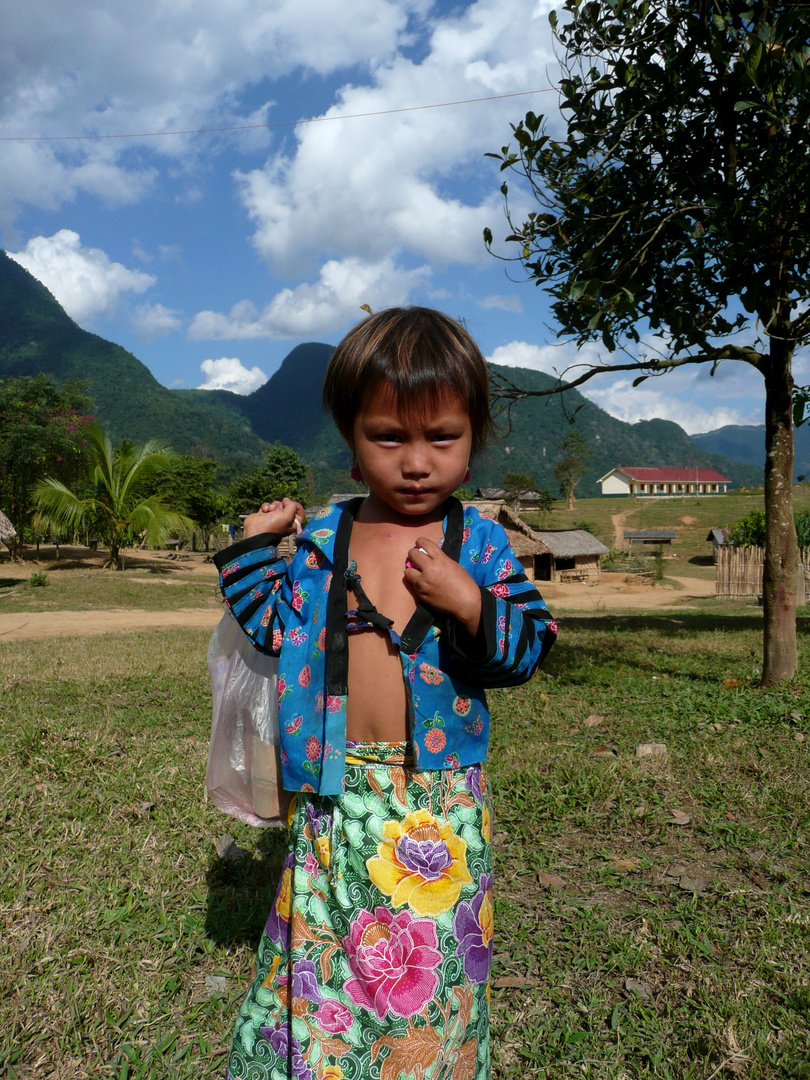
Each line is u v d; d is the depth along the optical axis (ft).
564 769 13.89
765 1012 7.33
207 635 39.29
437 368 4.53
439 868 4.57
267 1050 4.74
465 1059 4.60
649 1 17.51
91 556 101.60
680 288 17.61
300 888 4.76
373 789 4.64
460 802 4.73
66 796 12.71
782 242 16.34
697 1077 6.55
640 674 23.72
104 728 17.21
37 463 88.69
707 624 43.52
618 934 8.80
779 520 20.65
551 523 247.70
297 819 4.98
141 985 7.83
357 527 5.26
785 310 19.22
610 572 136.15
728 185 16.28
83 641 36.32
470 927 4.63
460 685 4.79
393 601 4.85
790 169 15.14
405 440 4.67
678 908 9.33
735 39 15.74
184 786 13.20
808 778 13.51
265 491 177.78
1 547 104.06
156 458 88.43
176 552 126.41
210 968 8.23
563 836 11.56
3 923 8.81
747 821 11.89
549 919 9.24
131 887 9.75
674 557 176.55
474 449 5.25
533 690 21.29
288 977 4.74
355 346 4.75
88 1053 6.90
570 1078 6.61
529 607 4.89
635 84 17.43
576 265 18.88
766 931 8.71
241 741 5.90
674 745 15.62
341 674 4.75
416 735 4.63
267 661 5.78
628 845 11.22
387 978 4.45
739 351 20.03
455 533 5.09
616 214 17.38
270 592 5.42
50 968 8.02
